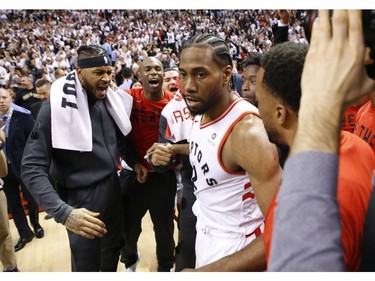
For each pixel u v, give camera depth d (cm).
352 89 40
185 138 174
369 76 41
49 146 154
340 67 40
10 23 1127
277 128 70
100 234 142
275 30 184
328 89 40
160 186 208
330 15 42
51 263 257
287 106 65
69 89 156
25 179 149
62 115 152
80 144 156
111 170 169
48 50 967
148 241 283
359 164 62
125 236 219
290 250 38
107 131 172
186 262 171
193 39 110
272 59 66
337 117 40
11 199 277
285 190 40
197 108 109
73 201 164
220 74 106
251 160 95
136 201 212
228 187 109
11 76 709
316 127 40
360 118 158
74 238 162
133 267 227
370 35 39
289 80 62
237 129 101
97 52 157
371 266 48
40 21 1173
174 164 196
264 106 70
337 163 40
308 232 37
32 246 282
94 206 164
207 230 117
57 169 162
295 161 40
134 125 208
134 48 1009
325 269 36
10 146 273
